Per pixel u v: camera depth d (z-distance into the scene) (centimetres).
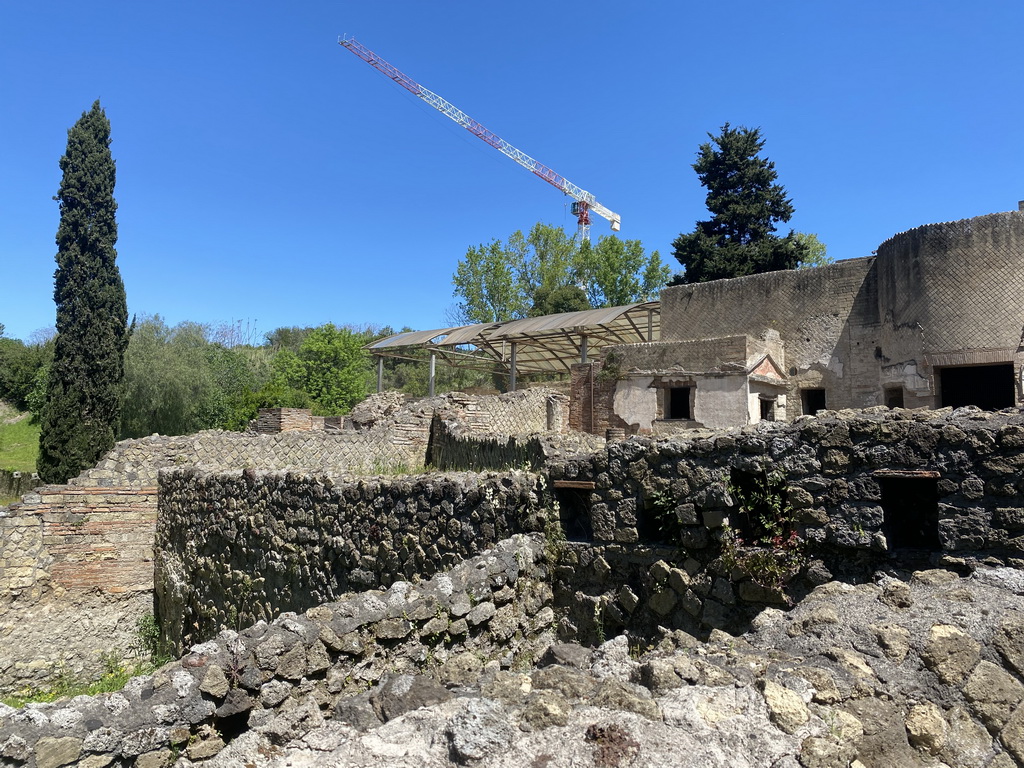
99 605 1303
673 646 399
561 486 621
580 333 2306
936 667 343
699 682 333
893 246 1480
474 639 552
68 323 2461
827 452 489
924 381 1392
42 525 1273
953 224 1377
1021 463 422
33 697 1208
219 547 1080
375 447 1523
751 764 282
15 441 4019
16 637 1223
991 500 433
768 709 309
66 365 2438
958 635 354
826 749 290
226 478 1067
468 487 693
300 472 920
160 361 3269
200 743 394
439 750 289
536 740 294
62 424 2400
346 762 289
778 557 499
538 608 616
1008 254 1320
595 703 320
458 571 566
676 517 551
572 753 283
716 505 526
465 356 2922
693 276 3212
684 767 277
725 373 1464
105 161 2570
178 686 394
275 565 935
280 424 1731
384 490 773
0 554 1230
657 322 2330
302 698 443
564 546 619
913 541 497
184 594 1180
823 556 489
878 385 1533
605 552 593
